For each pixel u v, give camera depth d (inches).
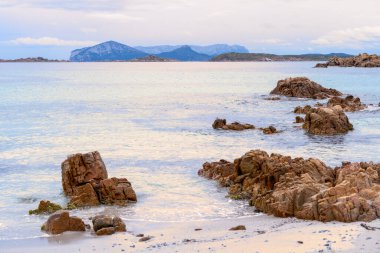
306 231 945.5
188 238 990.4
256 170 1459.2
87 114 3651.6
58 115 3585.1
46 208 1272.1
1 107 4148.6
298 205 1125.7
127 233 1056.2
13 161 1941.4
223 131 2704.2
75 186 1433.3
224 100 4626.0
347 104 3582.7
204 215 1210.6
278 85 4960.6
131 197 1353.3
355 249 808.3
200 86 6840.6
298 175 1355.8
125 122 3181.6
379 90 5546.3
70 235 1043.3
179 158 1968.5
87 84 7450.8
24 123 3134.8
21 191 1482.5
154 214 1226.6
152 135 2605.8
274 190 1268.5
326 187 1202.0
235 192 1417.3
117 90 6210.6
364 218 1018.7
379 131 2647.6
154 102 4586.6
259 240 900.6
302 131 2650.1
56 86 6953.7
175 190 1471.5
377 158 1943.9
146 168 1788.9
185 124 3043.8
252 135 2546.8
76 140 2465.6
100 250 924.6
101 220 1079.0
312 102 4173.2
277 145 2256.4
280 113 3506.4
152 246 930.7
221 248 866.8
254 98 4731.8
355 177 1203.9
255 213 1214.9
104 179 1403.8
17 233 1072.2
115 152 2119.8
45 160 1961.1
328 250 809.5
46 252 929.5
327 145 2252.7
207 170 1669.5
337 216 1027.3
